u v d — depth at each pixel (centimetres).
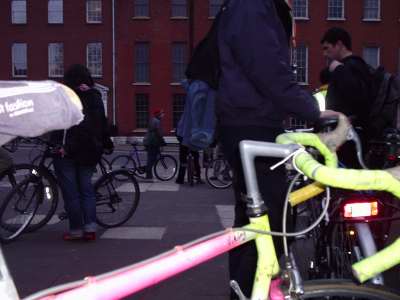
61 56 3641
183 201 904
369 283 190
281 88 251
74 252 548
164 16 3538
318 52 3525
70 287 156
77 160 575
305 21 3516
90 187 596
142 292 423
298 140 190
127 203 684
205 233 638
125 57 3566
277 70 250
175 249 168
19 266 496
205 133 301
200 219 728
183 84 323
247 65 254
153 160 1312
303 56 3531
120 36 3562
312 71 3525
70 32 3616
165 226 681
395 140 368
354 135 258
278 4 273
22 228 600
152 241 597
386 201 255
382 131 404
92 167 595
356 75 407
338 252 279
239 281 249
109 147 620
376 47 3550
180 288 433
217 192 1039
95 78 3594
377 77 409
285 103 253
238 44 256
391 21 3534
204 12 3519
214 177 1120
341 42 464
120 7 3550
